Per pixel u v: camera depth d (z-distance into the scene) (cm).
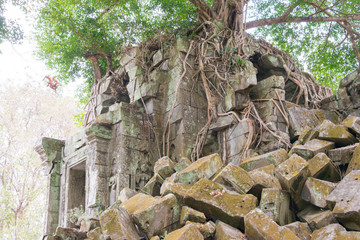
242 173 771
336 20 1538
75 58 1571
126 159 1135
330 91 1389
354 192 650
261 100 1133
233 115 1111
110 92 1467
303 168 731
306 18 1544
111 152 1173
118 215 711
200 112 1205
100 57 1551
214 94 1193
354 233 574
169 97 1229
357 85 1104
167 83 1258
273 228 617
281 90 1132
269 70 1339
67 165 1335
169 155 1180
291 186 730
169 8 1438
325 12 1516
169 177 904
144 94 1228
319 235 609
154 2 1489
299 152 852
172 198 753
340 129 875
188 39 1277
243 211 699
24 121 2922
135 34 1461
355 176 686
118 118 1171
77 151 1287
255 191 770
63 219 1294
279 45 1664
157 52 1302
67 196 1303
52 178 1362
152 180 970
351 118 911
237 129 1097
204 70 1217
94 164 1155
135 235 716
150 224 723
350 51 1645
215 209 719
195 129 1177
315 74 1773
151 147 1188
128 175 1125
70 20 1462
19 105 2928
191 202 746
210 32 1280
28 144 2858
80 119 1811
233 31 1291
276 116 1095
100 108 1445
